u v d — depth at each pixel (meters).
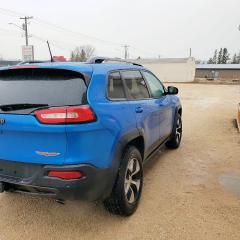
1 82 3.29
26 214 3.61
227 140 7.21
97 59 3.71
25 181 2.95
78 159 2.80
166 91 5.33
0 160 3.10
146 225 3.36
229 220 3.46
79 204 3.85
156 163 5.41
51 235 3.19
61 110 2.73
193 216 3.54
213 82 50.72
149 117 4.18
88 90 2.96
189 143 6.88
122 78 3.69
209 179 4.68
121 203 3.35
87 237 3.15
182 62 54.41
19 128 2.86
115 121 3.17
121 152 3.28
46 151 2.82
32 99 2.96
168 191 4.21
